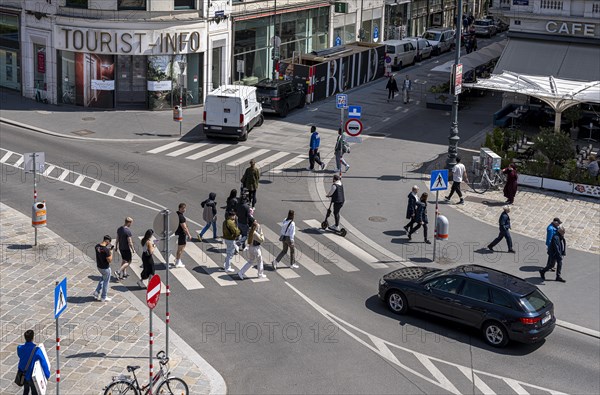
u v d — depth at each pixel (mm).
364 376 18969
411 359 19984
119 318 21250
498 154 36938
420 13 78125
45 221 26109
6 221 28172
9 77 50625
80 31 45719
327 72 51562
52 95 47531
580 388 18969
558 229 25234
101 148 38719
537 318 20516
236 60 51062
